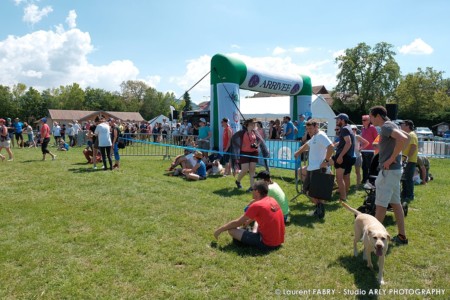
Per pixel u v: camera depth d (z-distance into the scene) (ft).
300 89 51.55
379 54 178.09
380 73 177.68
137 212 20.94
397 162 16.10
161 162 45.11
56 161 43.80
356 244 15.02
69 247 15.60
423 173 32.40
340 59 185.68
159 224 18.86
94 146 36.96
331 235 17.63
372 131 30.09
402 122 24.81
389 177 16.02
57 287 12.22
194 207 22.26
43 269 13.48
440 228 18.80
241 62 41.75
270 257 14.88
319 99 102.47
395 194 16.35
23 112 303.27
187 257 14.71
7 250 15.16
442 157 56.34
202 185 29.50
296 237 17.34
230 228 16.15
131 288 12.18
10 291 11.94
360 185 30.22
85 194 25.23
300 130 48.37
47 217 19.81
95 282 12.57
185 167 34.30
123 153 55.26
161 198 24.49
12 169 36.37
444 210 22.48
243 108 88.89
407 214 21.29
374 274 13.42
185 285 12.44
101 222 19.03
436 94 180.86
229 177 34.06
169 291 11.99
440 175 38.42
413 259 14.73
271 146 36.24
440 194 27.37
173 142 56.39
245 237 15.72
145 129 82.84
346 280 12.94
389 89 179.73
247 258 14.69
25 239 16.51
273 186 19.39
